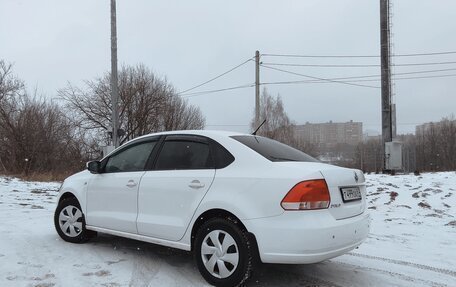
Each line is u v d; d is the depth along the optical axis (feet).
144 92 123.75
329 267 17.67
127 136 122.31
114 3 68.95
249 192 14.43
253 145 15.92
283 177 14.02
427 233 25.12
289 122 151.33
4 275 15.67
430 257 19.60
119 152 19.27
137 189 17.46
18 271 16.15
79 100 119.65
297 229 13.47
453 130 209.56
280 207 13.76
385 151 63.52
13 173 84.84
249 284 15.43
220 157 15.78
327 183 14.17
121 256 18.52
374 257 19.38
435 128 219.41
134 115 121.90
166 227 16.28
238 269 14.23
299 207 13.60
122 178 18.24
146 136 18.65
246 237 14.20
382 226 27.40
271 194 13.99
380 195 39.60
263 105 147.33
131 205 17.67
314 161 16.51
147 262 17.69
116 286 14.76
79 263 17.37
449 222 28.43
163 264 17.47
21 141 92.43
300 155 16.93
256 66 102.58
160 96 126.72
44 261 17.54
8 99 96.37
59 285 14.71
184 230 15.80
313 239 13.46
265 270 17.11
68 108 117.70
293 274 16.65
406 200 36.63
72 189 20.49
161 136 18.07
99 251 19.25
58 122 106.52
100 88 122.31
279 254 13.71
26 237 21.77
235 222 14.55
